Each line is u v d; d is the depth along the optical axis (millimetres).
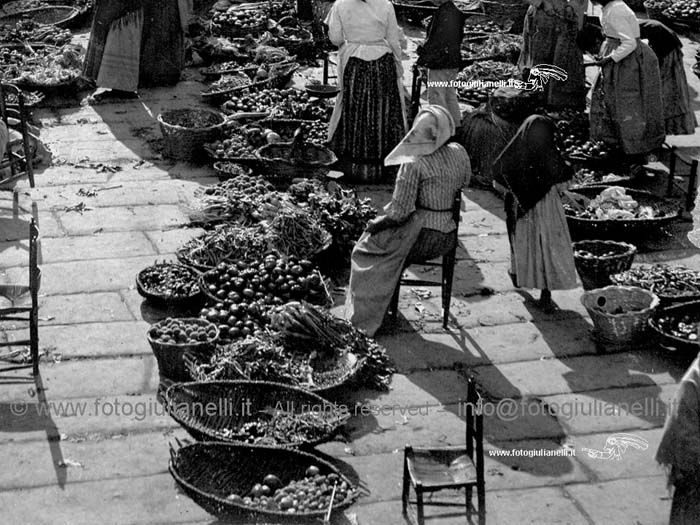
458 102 14609
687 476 6430
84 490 7688
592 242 10945
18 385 8859
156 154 13531
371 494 7703
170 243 11266
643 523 7477
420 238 9469
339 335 9109
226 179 12594
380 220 9492
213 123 13672
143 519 7410
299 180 12148
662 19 18734
